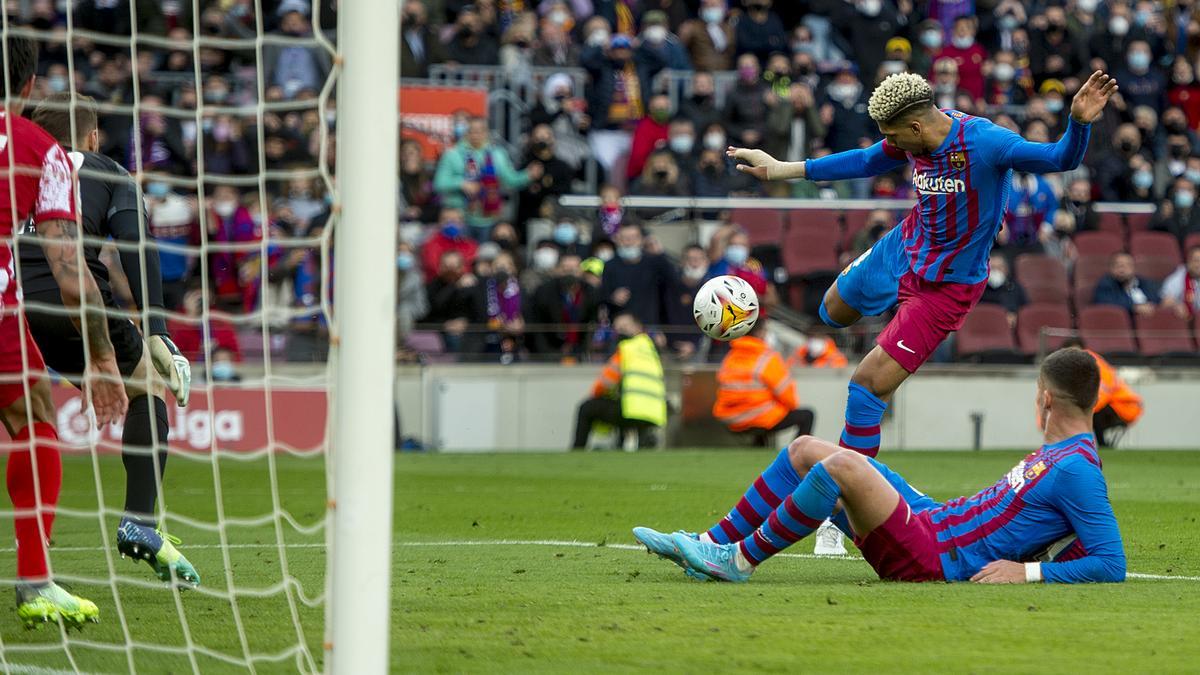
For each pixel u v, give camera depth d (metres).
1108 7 75.56
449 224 59.81
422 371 55.38
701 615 16.19
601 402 54.47
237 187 58.53
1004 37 74.81
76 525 28.70
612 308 57.28
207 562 22.30
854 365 58.00
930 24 73.00
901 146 22.19
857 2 73.75
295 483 39.34
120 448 19.47
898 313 22.75
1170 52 76.00
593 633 15.16
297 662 13.85
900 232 23.22
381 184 12.02
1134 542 25.11
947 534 18.41
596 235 58.97
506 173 63.53
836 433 57.47
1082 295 63.41
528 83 68.88
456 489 36.88
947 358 59.88
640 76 69.75
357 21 11.96
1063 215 65.56
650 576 19.88
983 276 22.50
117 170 19.94
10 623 17.06
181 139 59.34
